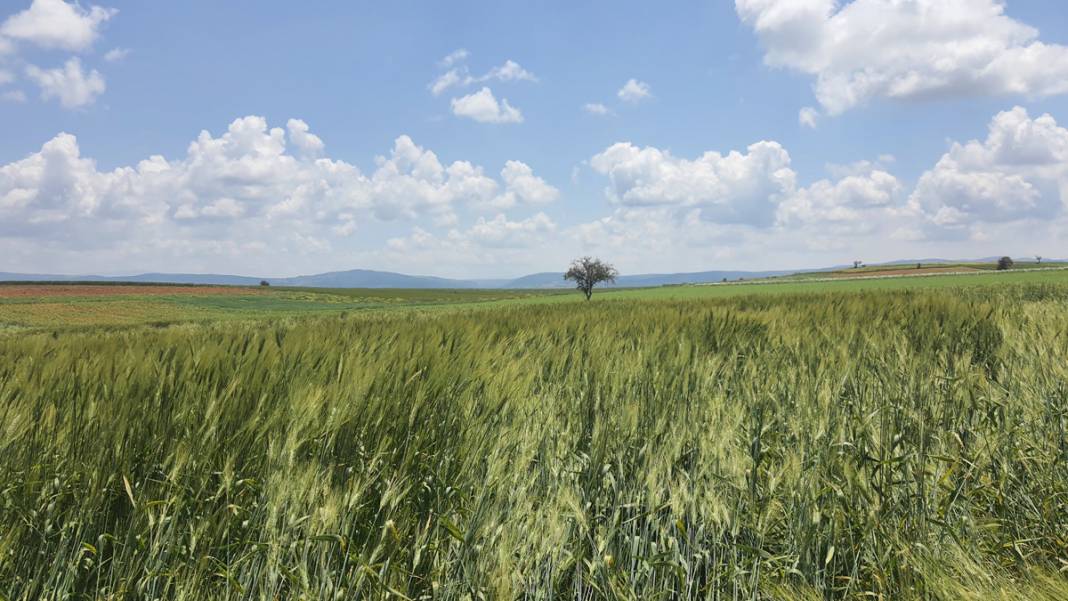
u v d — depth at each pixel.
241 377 2.89
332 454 2.35
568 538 2.19
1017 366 3.85
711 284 104.12
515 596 1.87
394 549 1.99
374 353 3.81
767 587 2.17
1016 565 2.36
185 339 4.82
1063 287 26.09
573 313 9.70
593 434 2.67
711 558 2.26
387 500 2.09
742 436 2.72
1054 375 3.48
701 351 4.71
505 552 1.93
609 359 3.92
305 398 2.54
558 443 2.64
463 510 2.14
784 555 2.22
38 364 3.68
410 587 2.01
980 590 1.99
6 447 2.23
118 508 2.23
